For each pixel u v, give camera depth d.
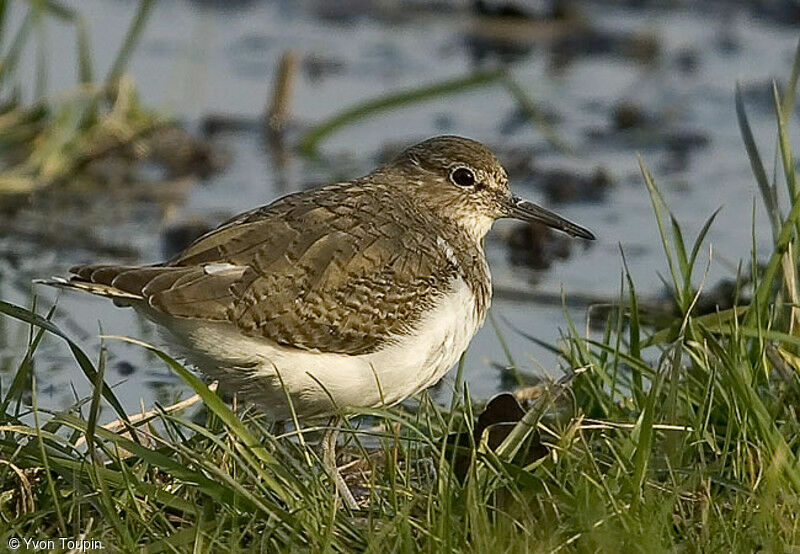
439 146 12.30
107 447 10.10
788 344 11.80
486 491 9.84
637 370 11.57
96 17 23.78
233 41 23.89
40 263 16.62
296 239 10.59
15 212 18.11
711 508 9.57
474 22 24.80
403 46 23.98
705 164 19.66
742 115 12.97
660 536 9.11
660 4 25.41
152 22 24.02
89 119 19.67
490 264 16.83
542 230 17.53
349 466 11.36
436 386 13.65
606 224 17.80
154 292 10.02
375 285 10.63
